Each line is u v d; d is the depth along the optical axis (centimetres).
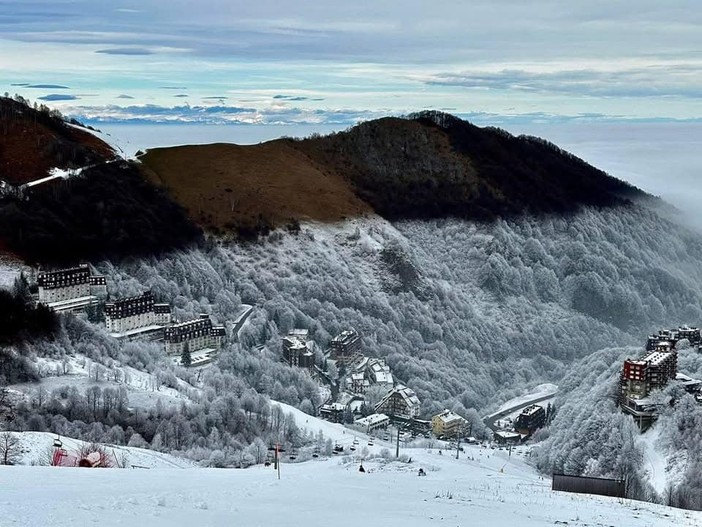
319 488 6656
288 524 4544
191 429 13775
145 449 12162
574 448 15525
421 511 5644
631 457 14162
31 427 12350
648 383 15675
